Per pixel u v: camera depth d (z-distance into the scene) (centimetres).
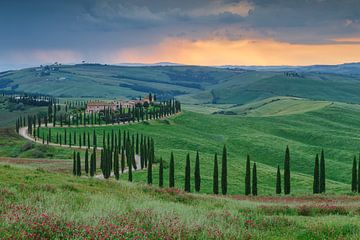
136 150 16375
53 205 1925
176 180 11406
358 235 1862
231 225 1881
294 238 1888
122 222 1653
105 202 2250
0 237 1341
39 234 1408
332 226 2061
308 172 19238
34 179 3419
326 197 6506
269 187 11894
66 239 1410
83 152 16862
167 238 1527
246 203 3516
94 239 1402
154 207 2158
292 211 2975
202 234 1650
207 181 11469
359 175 9238
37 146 17812
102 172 12150
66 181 3591
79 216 1677
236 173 13412
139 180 11200
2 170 3659
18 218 1521
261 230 2019
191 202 3312
